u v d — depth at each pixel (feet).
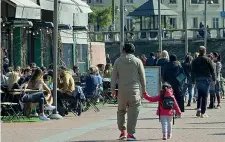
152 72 143.84
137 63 81.82
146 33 335.26
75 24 201.77
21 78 120.67
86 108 128.06
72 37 211.00
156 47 332.60
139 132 89.76
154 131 90.94
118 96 81.92
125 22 431.84
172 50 332.80
